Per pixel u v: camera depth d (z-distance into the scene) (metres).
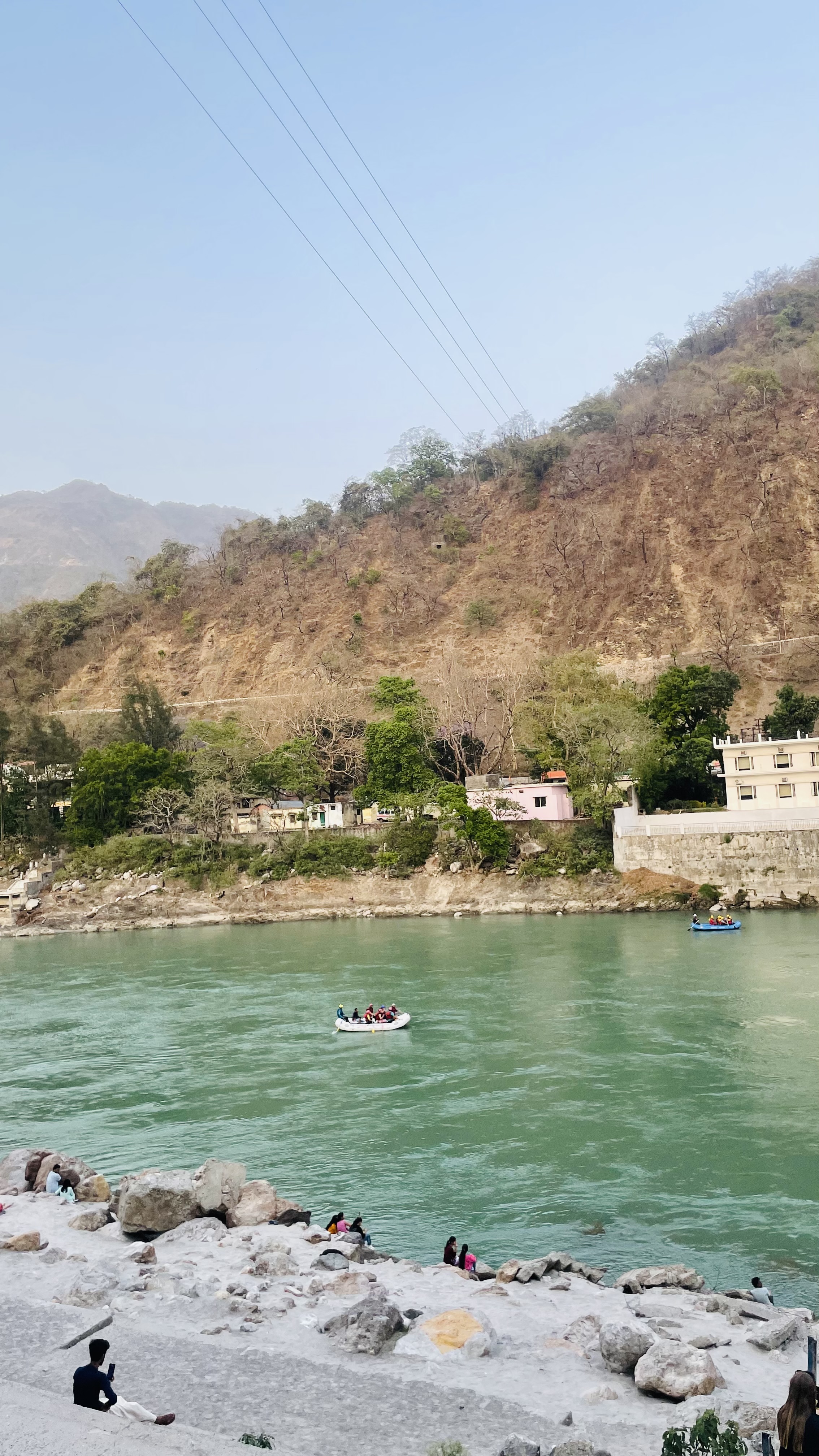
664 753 130.88
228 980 89.12
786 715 136.12
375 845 132.00
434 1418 19.36
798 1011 66.94
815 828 111.62
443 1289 27.73
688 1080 54.38
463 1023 69.31
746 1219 38.03
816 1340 24.33
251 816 152.00
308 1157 46.12
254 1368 21.41
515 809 129.88
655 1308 26.16
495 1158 45.09
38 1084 60.00
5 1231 31.03
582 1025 66.69
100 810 145.00
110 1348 22.31
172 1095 56.53
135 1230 31.02
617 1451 18.23
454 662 165.25
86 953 111.06
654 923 105.31
